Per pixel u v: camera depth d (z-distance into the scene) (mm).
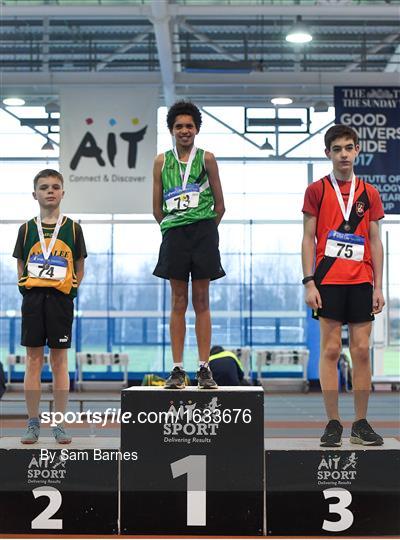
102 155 11211
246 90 13898
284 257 17453
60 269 4789
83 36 13844
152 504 4188
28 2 10977
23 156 17359
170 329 4695
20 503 4211
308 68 14914
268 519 4164
